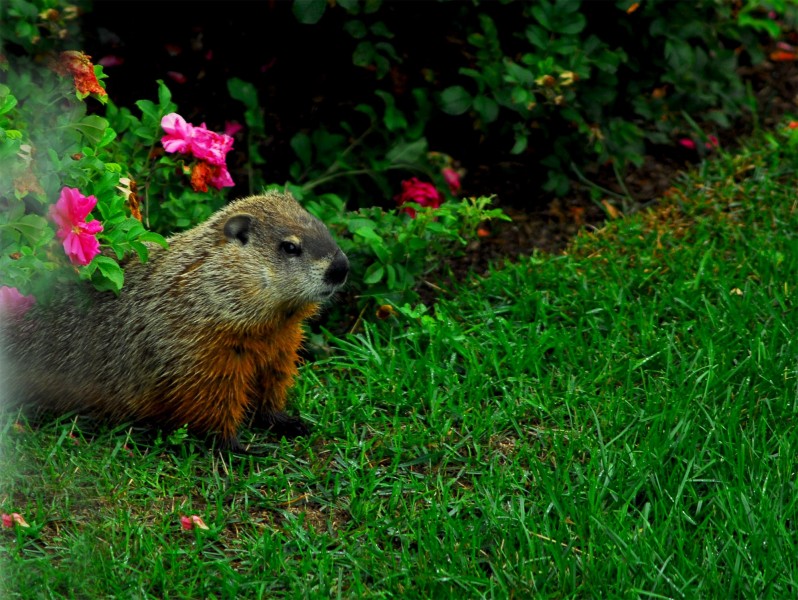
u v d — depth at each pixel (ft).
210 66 24.75
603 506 16.01
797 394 18.08
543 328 21.26
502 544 15.31
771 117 29.14
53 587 14.35
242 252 17.46
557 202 26.40
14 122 18.84
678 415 17.83
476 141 26.89
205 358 17.43
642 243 23.73
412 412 18.79
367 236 21.15
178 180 22.21
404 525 16.03
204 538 15.67
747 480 16.43
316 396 19.38
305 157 24.57
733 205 24.86
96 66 18.70
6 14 21.33
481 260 24.39
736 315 20.27
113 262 17.24
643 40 27.04
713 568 14.40
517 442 17.95
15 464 16.57
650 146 28.22
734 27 28.45
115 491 16.38
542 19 24.67
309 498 16.79
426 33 25.25
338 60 24.94
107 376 17.98
